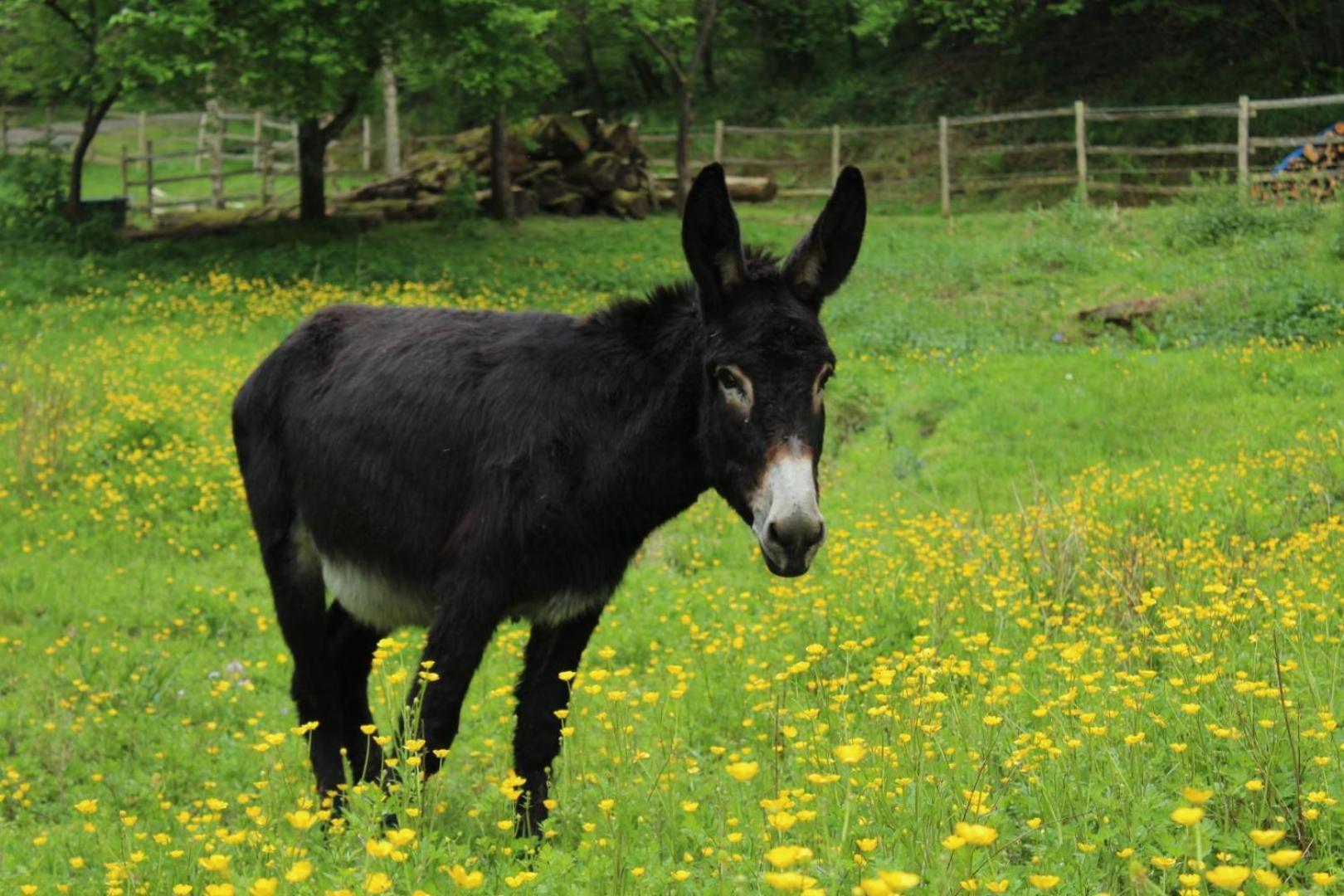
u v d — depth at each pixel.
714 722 5.91
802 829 3.42
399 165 34.41
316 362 5.45
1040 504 8.88
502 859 3.81
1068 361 13.90
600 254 21.05
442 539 4.86
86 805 3.90
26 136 38.84
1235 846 3.39
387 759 3.79
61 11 19.77
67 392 12.67
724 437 4.18
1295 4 26.30
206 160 36.44
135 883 3.85
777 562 3.95
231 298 17.50
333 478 5.15
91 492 10.89
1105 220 20.45
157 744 6.39
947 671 5.11
